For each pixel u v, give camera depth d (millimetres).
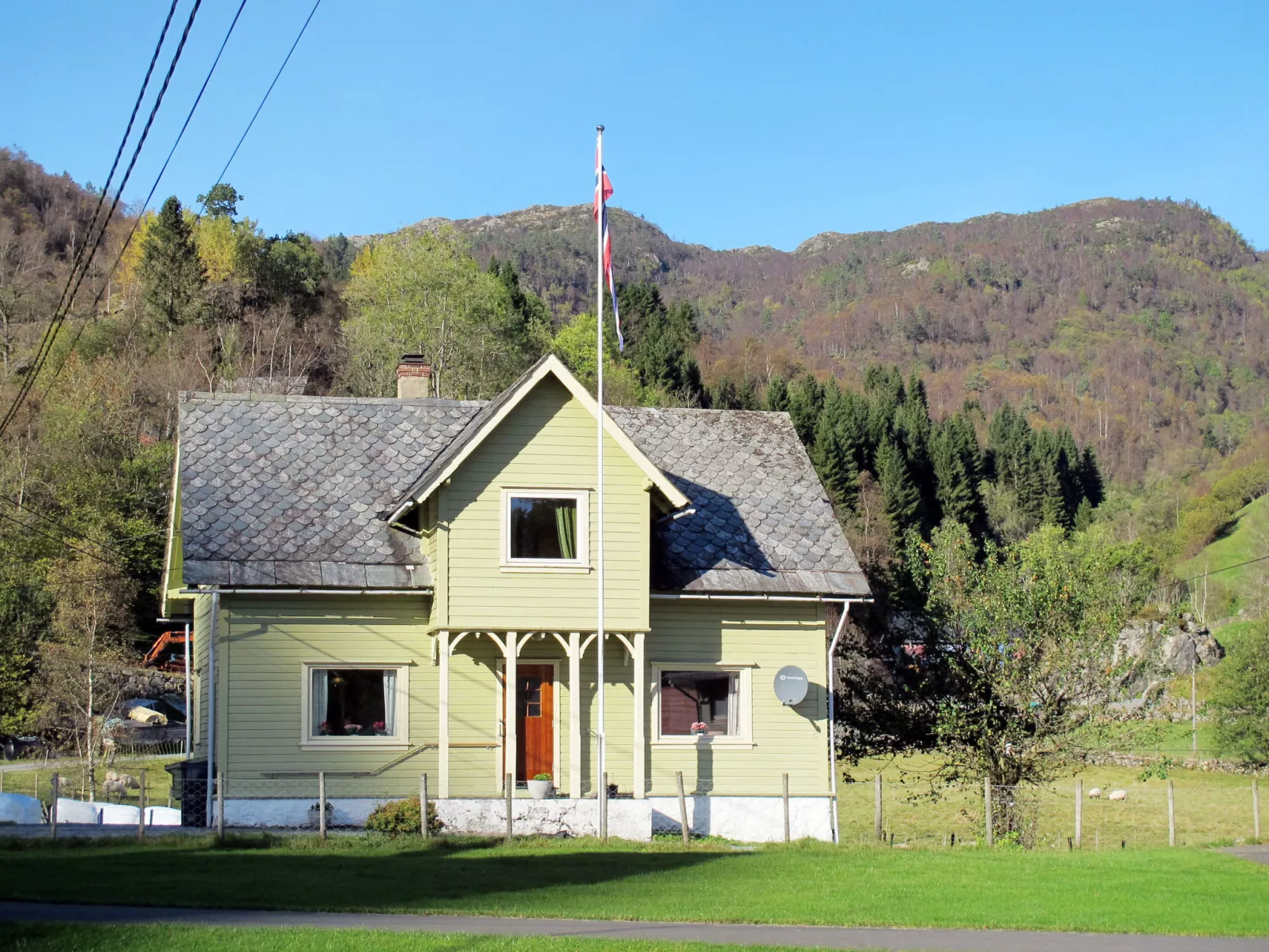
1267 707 54156
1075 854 22594
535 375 24203
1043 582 27281
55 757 43375
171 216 87250
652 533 26719
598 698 23906
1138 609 28156
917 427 127562
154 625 54344
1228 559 116750
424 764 24891
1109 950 13602
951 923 14969
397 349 73188
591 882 17453
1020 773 27031
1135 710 27172
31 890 15742
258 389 61969
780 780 26109
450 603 24031
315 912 14727
